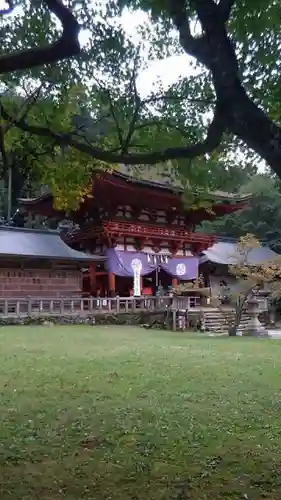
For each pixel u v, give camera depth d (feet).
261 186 133.28
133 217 90.79
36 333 53.78
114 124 20.93
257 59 16.22
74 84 20.40
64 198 26.45
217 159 20.49
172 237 94.58
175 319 69.72
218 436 18.44
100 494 13.26
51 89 20.68
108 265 86.63
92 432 18.97
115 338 51.37
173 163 21.50
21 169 25.18
